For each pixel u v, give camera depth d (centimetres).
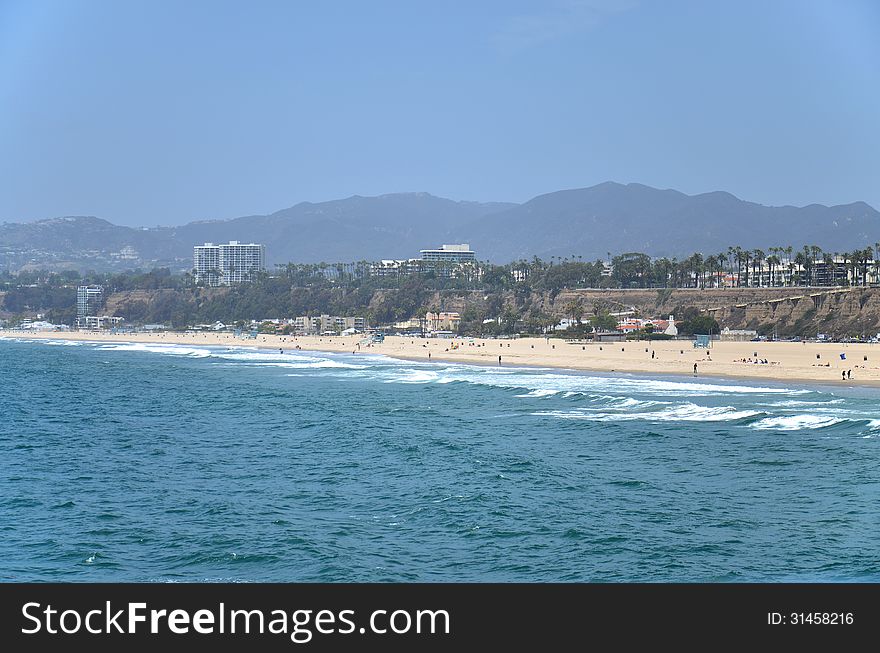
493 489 5891
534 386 12662
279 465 6888
